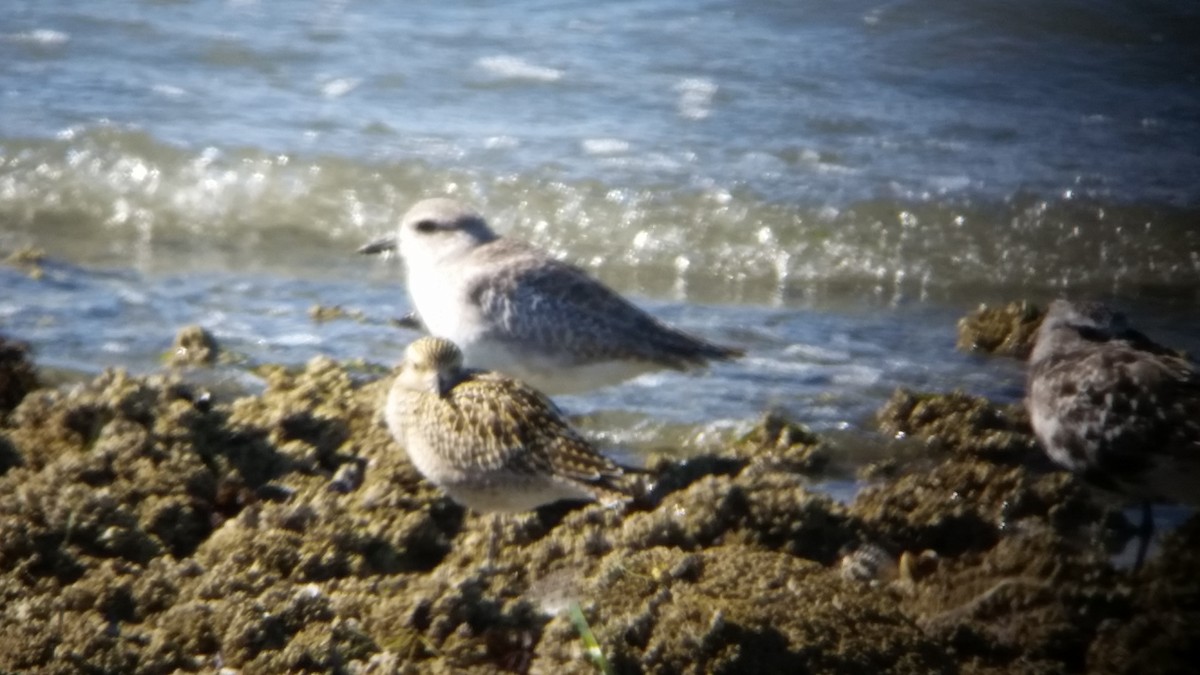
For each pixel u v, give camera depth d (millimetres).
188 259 17969
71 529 10234
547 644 9414
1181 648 9656
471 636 9664
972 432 13469
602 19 23891
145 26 23219
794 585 10070
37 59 22156
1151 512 11773
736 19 23812
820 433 13672
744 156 19812
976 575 10680
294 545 10477
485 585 10266
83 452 11641
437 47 22719
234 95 21203
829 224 18609
